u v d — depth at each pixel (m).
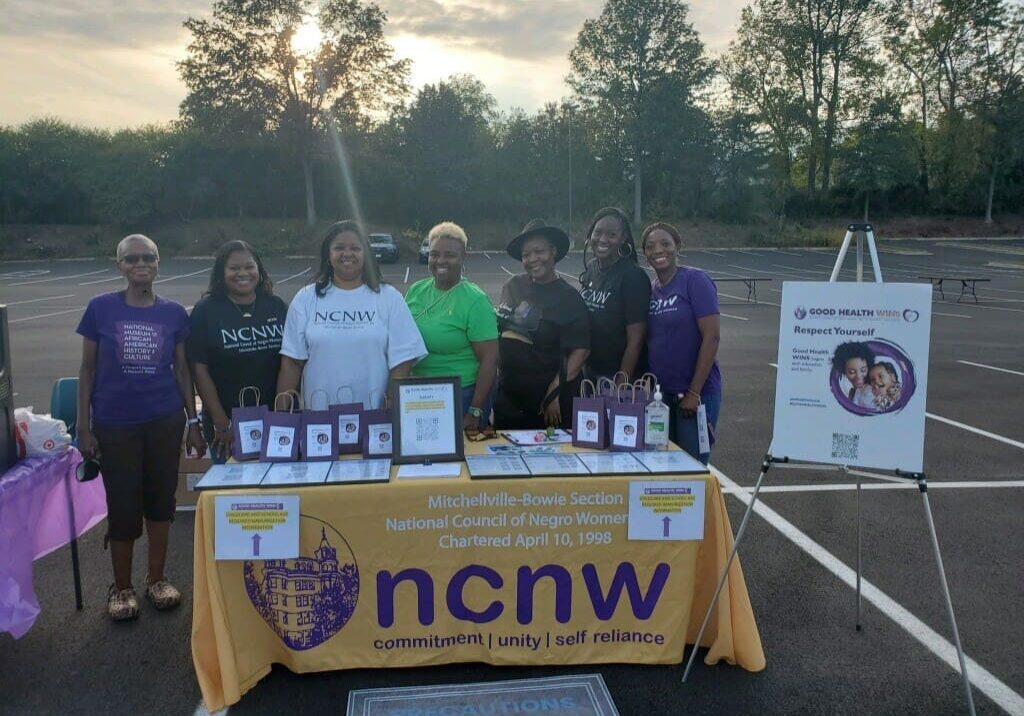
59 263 34.59
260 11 40.59
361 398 3.33
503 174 49.91
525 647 3.01
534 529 2.91
